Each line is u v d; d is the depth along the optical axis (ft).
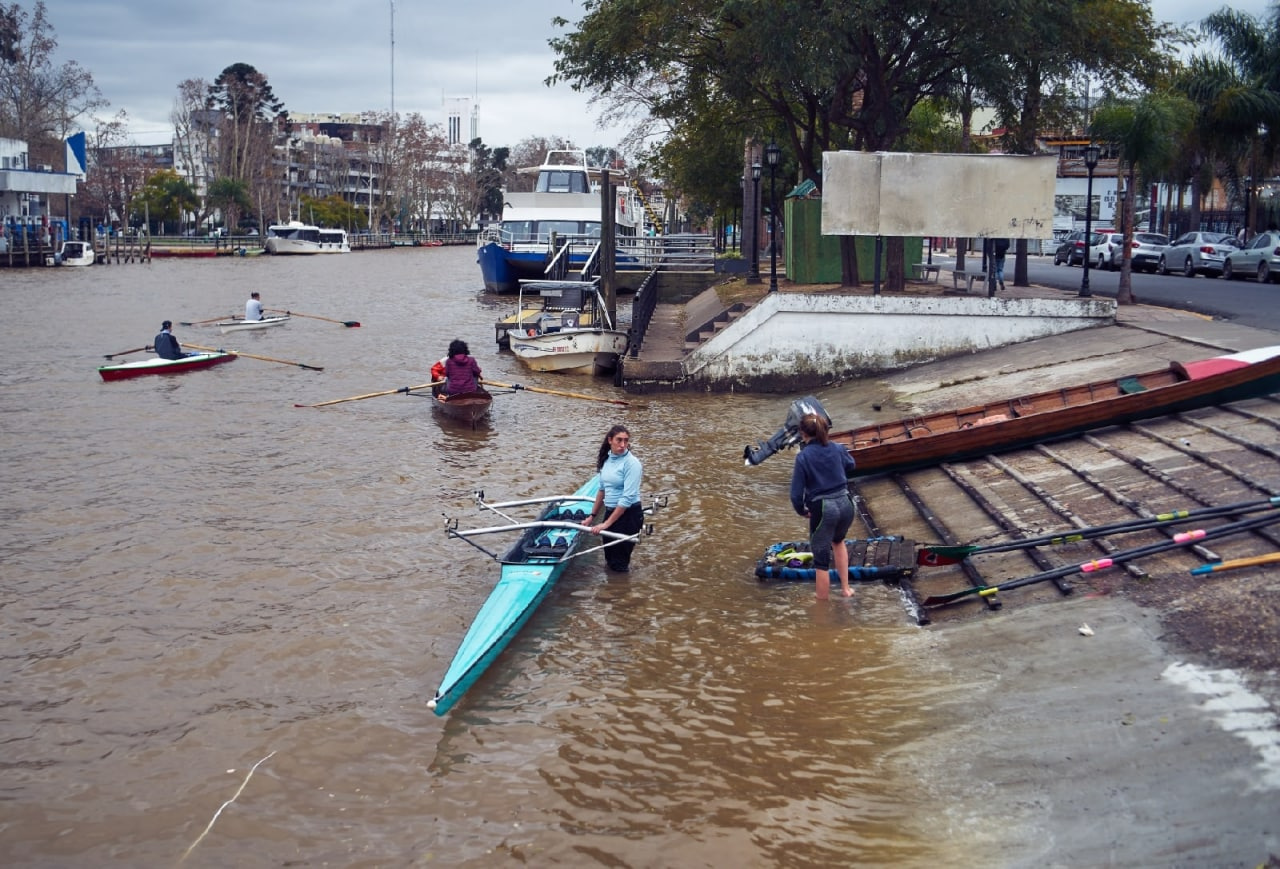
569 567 35.78
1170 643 24.54
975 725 23.21
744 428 58.34
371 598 32.91
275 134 401.49
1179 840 17.94
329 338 100.99
